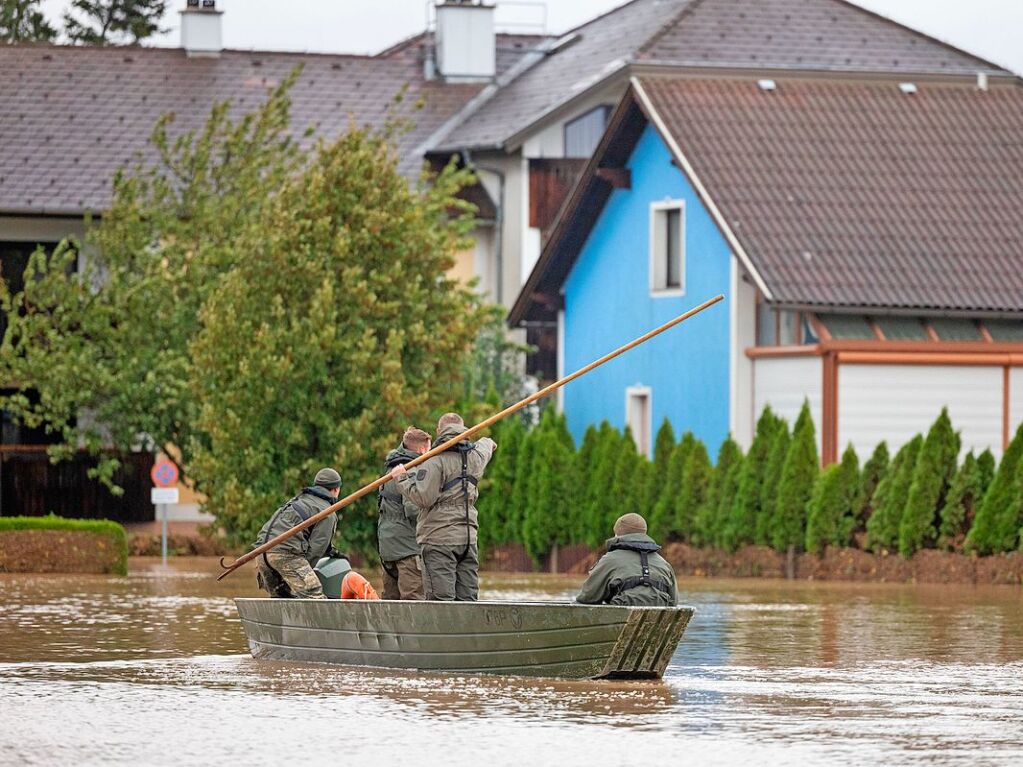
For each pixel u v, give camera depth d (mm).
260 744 34938
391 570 51938
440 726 37125
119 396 109188
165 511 102125
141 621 61812
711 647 53750
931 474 84188
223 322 91125
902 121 110875
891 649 53188
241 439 90562
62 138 131875
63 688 43312
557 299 121938
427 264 94500
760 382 102562
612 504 97375
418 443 50969
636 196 113312
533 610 44094
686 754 33875
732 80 110750
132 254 111500
